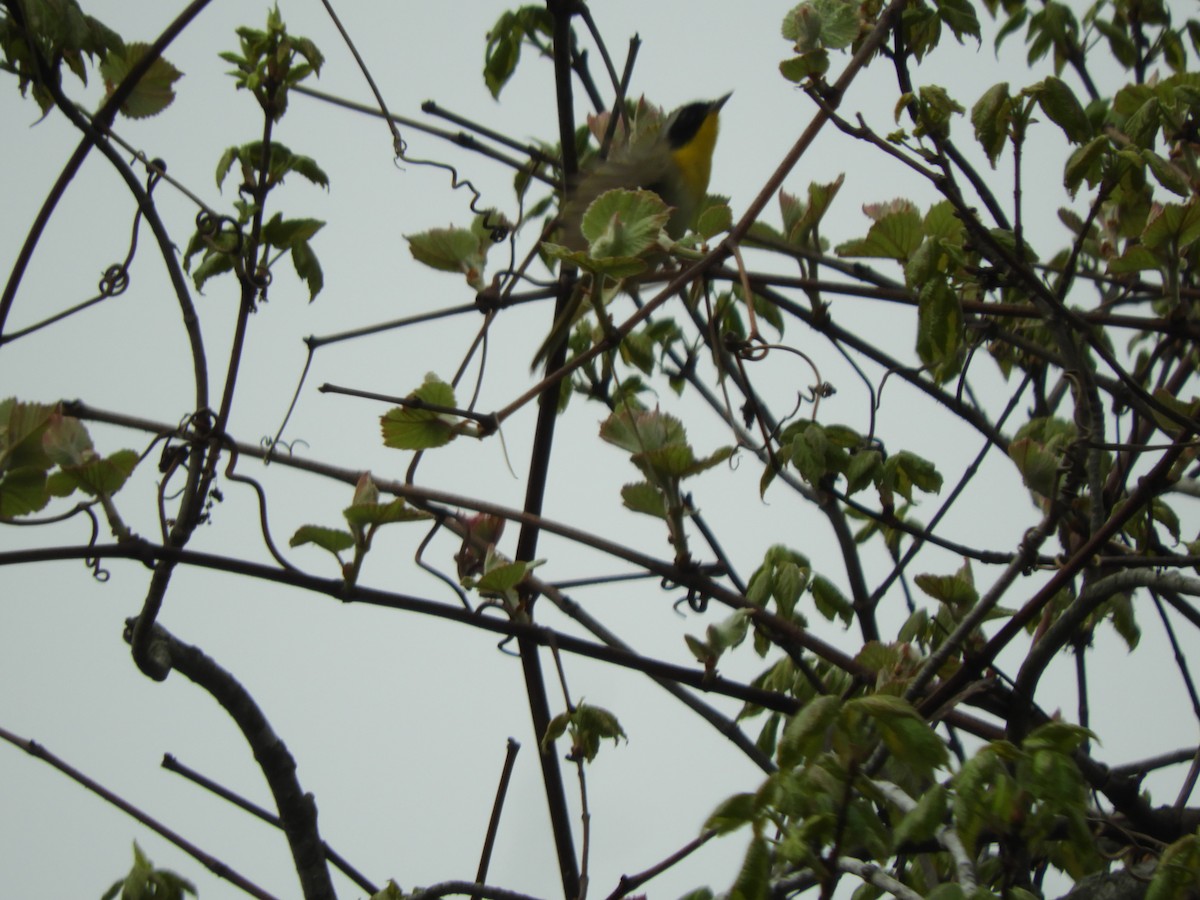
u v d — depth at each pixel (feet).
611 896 16.28
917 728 10.97
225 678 18.93
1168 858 11.72
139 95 18.35
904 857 17.58
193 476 17.61
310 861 18.89
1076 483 17.44
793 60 16.96
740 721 20.49
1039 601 17.02
